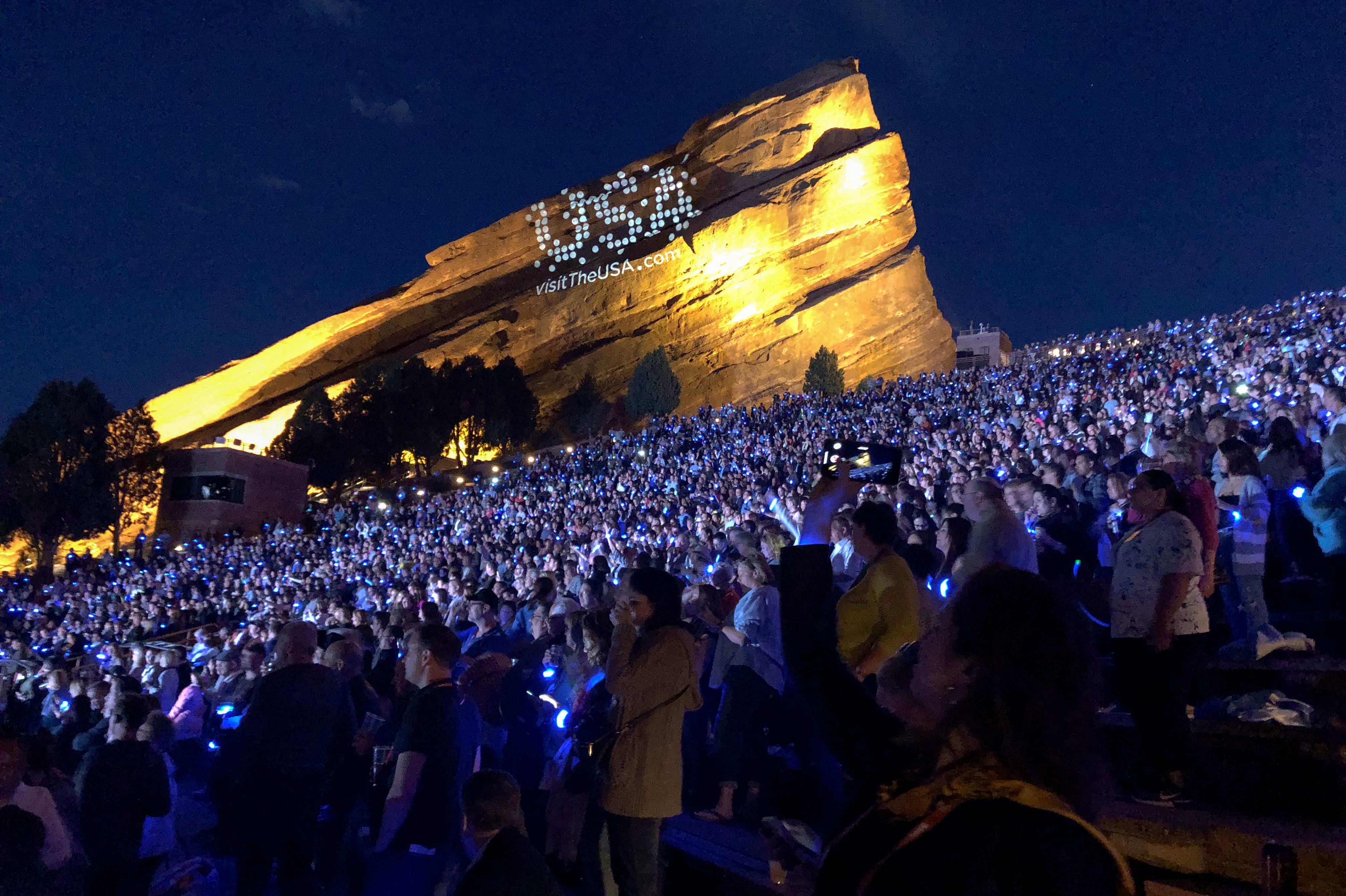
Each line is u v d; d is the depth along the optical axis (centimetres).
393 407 5750
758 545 788
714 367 7050
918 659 183
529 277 7800
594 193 7819
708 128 7825
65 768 861
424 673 511
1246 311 4672
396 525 3972
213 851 694
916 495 1230
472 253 8056
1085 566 725
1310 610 716
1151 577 443
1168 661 435
